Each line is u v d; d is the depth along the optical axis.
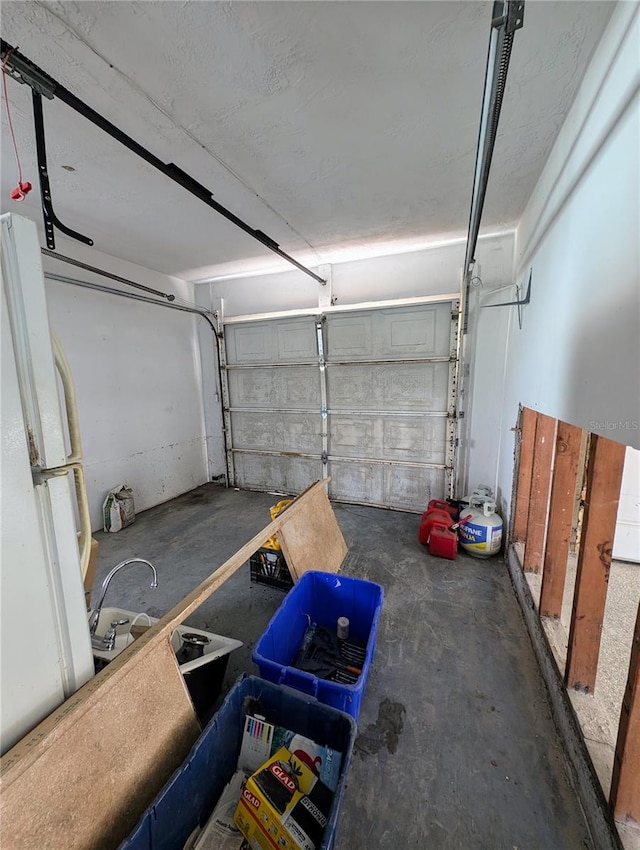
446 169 1.96
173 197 2.26
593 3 1.01
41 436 0.80
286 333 4.14
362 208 2.47
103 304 3.44
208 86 1.34
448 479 3.66
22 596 0.77
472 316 3.35
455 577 2.52
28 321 0.77
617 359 0.93
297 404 4.23
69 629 0.86
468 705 1.52
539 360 1.87
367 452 3.99
